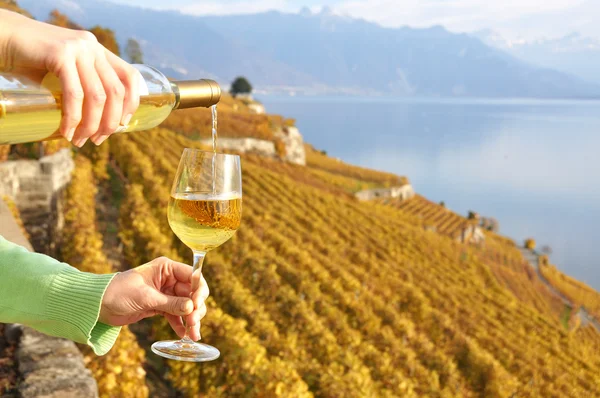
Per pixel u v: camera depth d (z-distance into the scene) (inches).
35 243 504.4
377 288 806.5
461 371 636.7
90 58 36.5
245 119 2593.5
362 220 1524.4
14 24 35.1
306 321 474.9
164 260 62.4
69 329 51.3
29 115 36.7
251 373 289.0
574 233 6048.2
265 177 1589.6
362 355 488.7
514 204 7293.3
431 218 3255.4
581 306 2691.9
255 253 619.5
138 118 49.7
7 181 484.7
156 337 353.7
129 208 597.9
